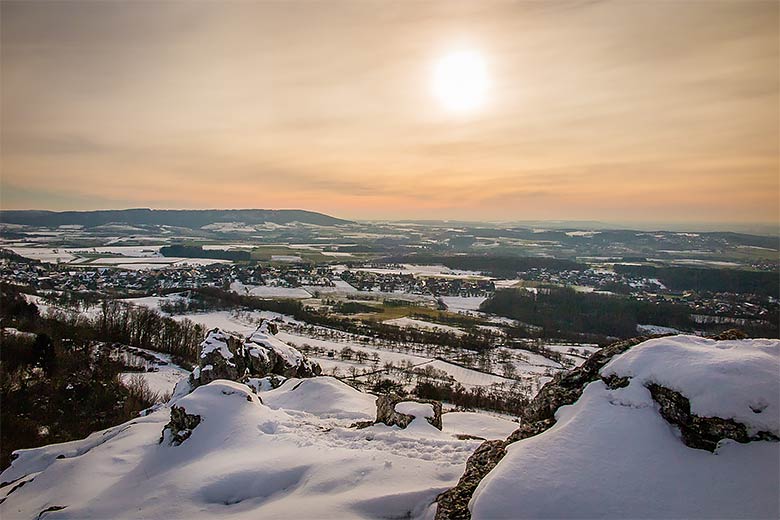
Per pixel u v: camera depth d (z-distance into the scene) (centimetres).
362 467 1303
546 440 1005
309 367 3669
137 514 1295
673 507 828
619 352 1272
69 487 1633
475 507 911
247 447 1588
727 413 926
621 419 1003
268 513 1155
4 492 1809
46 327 6844
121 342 7312
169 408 2631
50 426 3862
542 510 861
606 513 837
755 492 820
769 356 1018
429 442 1503
